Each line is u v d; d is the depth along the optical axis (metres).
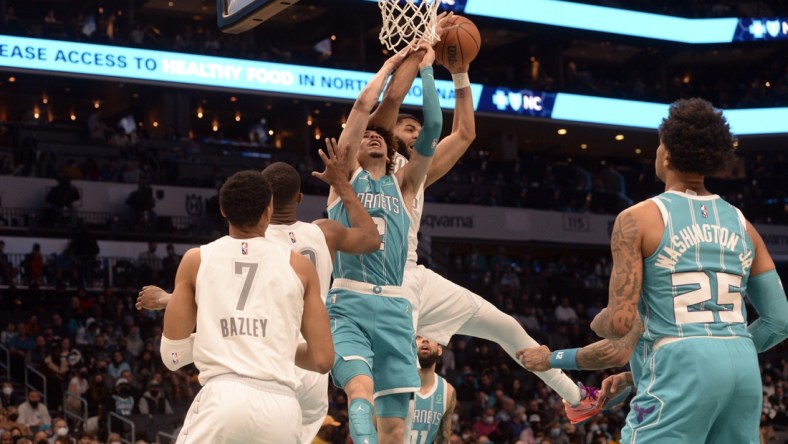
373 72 31.66
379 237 5.11
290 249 4.27
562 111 34.78
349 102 31.22
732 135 4.07
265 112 34.91
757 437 3.91
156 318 21.52
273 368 4.04
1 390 17.48
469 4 33.59
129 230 25.30
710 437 3.95
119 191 26.41
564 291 28.62
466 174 33.03
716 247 3.95
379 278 5.34
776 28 37.59
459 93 6.13
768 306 4.13
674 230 3.95
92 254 23.50
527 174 35.12
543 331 26.19
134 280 23.08
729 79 42.12
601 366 4.46
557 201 33.12
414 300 5.89
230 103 33.72
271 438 3.99
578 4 35.59
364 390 4.99
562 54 38.97
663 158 4.20
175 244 25.41
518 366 23.78
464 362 22.81
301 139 33.91
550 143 38.97
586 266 31.83
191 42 30.70
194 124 36.00
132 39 28.52
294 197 5.02
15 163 27.64
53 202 24.77
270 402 3.99
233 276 4.14
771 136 36.62
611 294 3.94
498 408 19.62
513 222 31.88
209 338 4.07
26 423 16.30
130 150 29.25
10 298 21.31
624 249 3.96
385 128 5.69
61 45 26.89
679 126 4.04
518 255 34.06
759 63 41.25
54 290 22.12
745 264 4.01
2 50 26.06
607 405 4.99
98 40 27.44
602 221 33.44
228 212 4.26
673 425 3.80
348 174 5.49
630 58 40.75
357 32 35.75
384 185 5.48
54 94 32.88
